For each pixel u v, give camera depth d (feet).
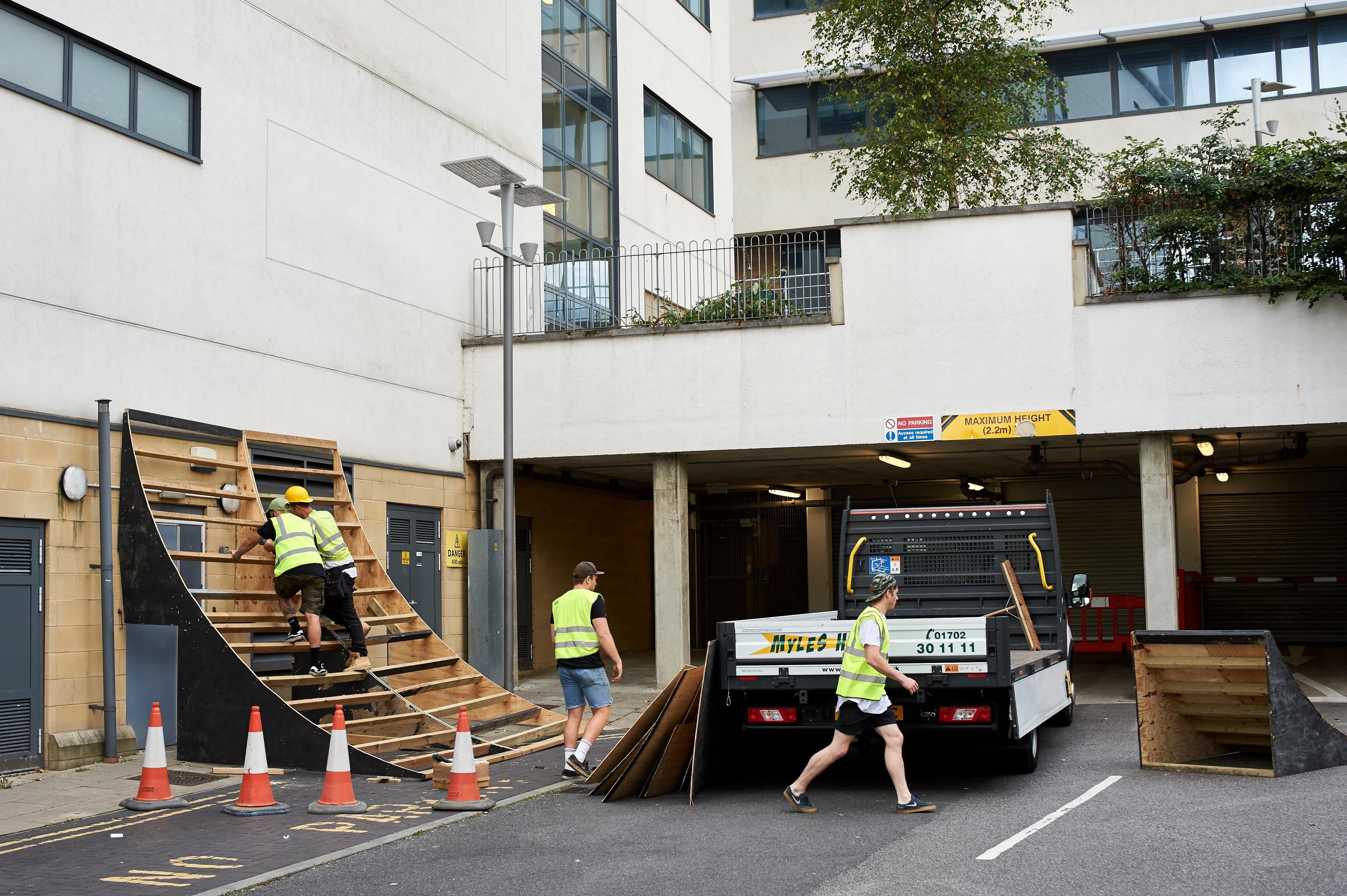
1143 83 97.86
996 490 82.79
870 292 53.57
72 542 37.32
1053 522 40.06
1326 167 49.52
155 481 40.29
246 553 40.19
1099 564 80.59
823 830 26.61
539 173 67.87
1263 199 51.21
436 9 59.47
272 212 47.50
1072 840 24.73
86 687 37.29
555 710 50.93
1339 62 94.07
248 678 35.53
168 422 40.14
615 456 58.23
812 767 28.66
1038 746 38.29
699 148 92.79
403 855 25.35
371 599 45.62
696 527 89.66
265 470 44.09
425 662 42.45
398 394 54.65
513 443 48.57
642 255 64.80
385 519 53.01
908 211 66.23
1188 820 26.43
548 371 58.23
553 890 22.07
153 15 42.19
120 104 41.04
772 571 89.20
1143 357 50.19
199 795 31.81
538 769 36.24
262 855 25.22
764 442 54.60
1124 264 53.26
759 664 30.68
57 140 38.01
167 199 42.27
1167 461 50.57
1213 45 96.68
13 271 36.17
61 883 23.13
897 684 29.68
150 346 41.04
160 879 23.43
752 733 34.65
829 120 105.91
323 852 25.49
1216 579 75.25
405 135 56.39
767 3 108.27
